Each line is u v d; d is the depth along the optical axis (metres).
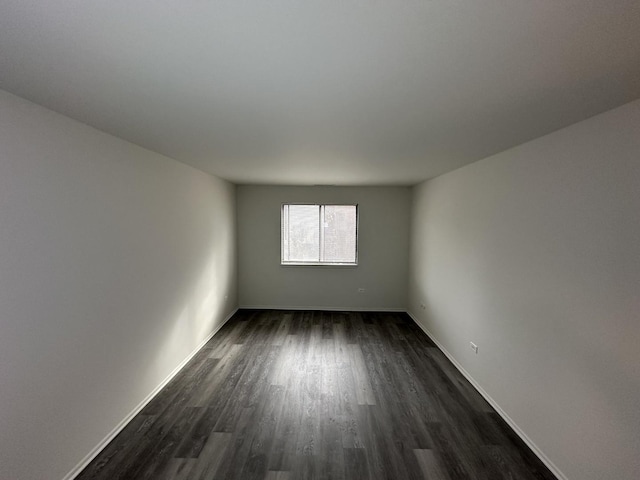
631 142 1.58
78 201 2.04
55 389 1.88
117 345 2.46
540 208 2.25
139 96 1.54
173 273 3.38
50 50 1.09
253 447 2.35
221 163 3.49
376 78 1.31
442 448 2.36
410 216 5.73
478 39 1.01
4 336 1.58
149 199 2.89
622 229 1.64
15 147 1.61
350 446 2.38
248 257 5.88
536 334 2.29
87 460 2.14
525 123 1.93
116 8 0.85
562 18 0.90
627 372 1.62
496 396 2.83
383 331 4.88
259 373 3.51
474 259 3.25
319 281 5.90
